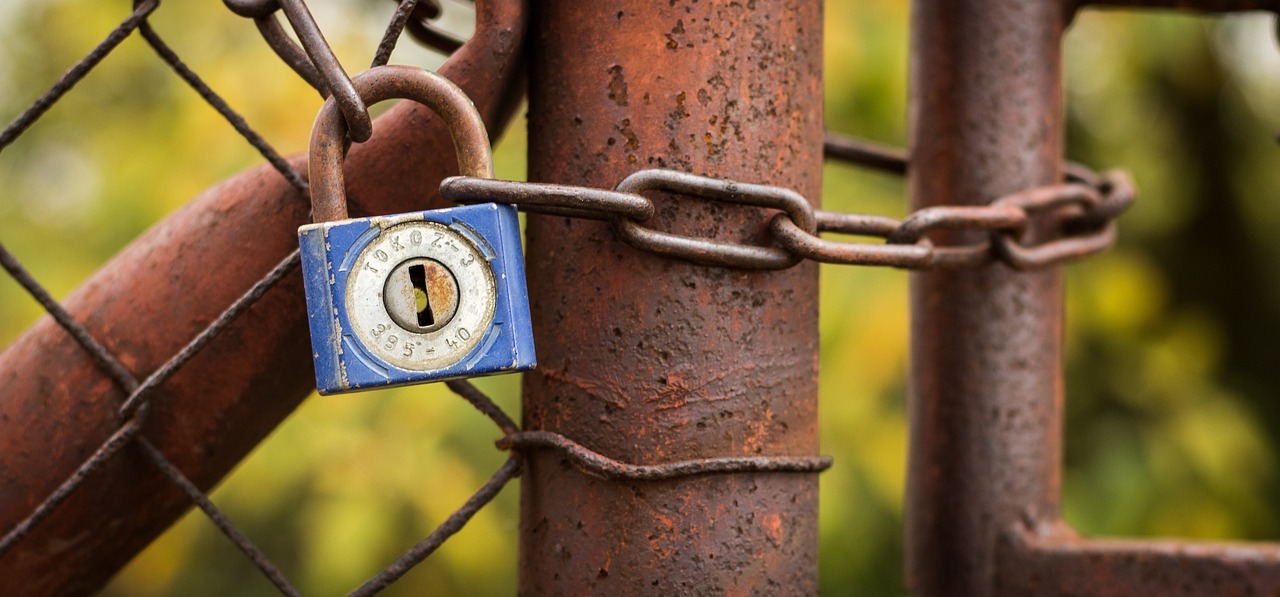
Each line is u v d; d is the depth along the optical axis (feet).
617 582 2.43
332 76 2.23
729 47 2.47
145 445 2.59
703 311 2.44
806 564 2.56
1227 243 10.98
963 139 3.56
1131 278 9.20
